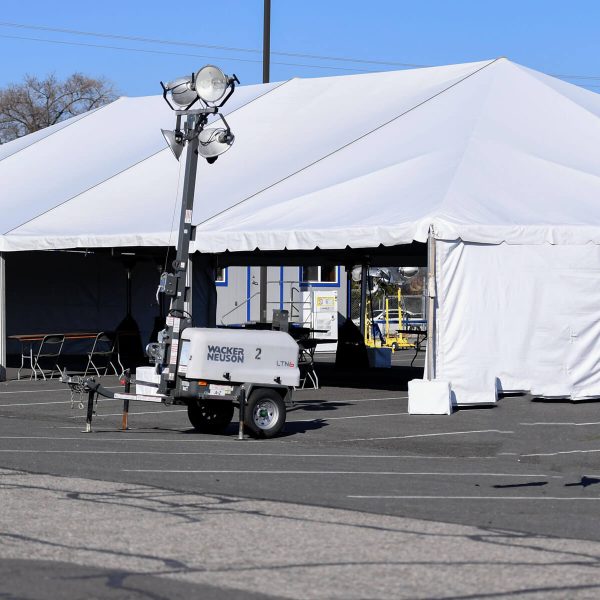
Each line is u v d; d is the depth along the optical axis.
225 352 19.75
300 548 10.41
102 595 8.59
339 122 32.41
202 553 10.12
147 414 23.92
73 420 22.70
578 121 29.91
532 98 30.56
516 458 18.03
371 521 11.88
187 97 21.39
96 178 33.41
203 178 30.89
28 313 43.91
